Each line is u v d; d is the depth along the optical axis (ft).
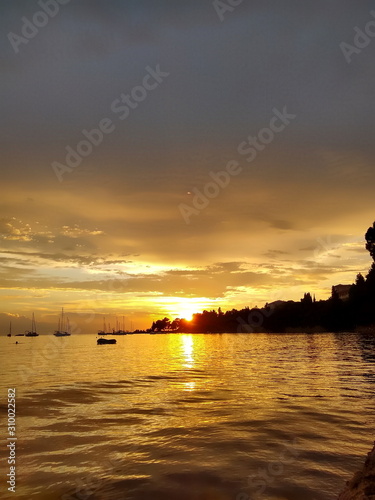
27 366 139.03
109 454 32.71
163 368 122.93
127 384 82.17
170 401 58.95
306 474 26.71
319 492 23.67
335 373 88.48
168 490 24.64
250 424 41.47
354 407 49.11
